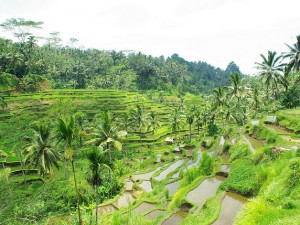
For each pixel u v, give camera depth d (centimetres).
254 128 4553
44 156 4862
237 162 3291
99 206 3891
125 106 10112
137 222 2588
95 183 2823
